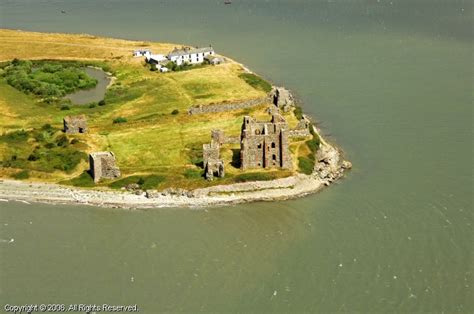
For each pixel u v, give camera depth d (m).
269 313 110.00
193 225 140.62
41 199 152.50
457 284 116.38
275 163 162.75
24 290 117.00
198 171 162.25
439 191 150.75
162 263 125.25
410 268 121.25
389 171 163.38
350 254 126.56
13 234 136.75
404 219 138.75
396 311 109.75
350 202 148.12
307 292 115.31
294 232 136.12
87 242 133.50
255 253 128.25
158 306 112.44
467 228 134.00
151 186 156.25
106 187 157.00
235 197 152.00
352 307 111.06
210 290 116.56
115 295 115.38
